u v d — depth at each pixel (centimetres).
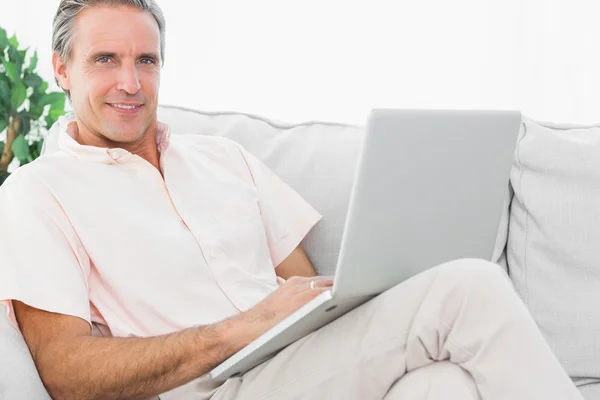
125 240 153
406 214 123
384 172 116
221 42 252
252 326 133
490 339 115
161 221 159
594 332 167
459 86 253
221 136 187
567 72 251
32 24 256
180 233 160
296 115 255
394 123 115
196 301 155
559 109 254
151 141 169
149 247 154
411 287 123
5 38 222
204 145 179
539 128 178
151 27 162
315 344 127
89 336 137
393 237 123
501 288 117
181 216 162
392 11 250
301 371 126
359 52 252
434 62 252
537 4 249
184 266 156
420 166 122
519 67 251
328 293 118
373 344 122
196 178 169
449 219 133
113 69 159
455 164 128
